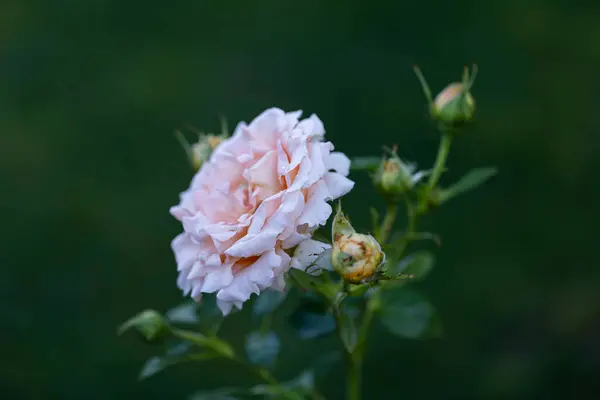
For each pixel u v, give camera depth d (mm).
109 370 971
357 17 1203
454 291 985
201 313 626
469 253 1005
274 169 562
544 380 916
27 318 1016
